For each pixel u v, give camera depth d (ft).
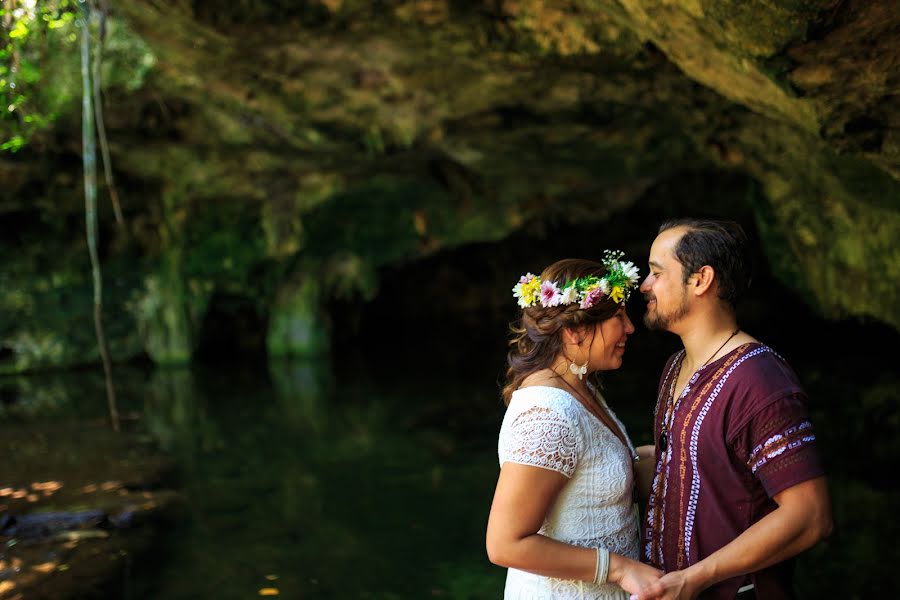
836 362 37.06
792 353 40.11
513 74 23.39
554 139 31.89
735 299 7.52
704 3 11.27
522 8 19.40
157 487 22.36
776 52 11.30
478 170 38.45
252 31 20.62
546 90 25.18
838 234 27.66
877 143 13.50
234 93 26.53
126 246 44.52
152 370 43.47
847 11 10.18
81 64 25.53
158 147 36.14
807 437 6.86
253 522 19.25
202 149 36.24
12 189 39.11
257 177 41.78
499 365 41.50
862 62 11.18
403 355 46.85
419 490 21.39
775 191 29.37
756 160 28.66
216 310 48.44
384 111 28.43
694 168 36.60
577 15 19.38
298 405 33.35
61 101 25.90
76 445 27.22
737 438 7.02
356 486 21.94
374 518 19.34
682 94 24.76
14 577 16.02
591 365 7.58
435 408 31.60
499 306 60.39
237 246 45.73
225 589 15.40
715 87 15.66
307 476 23.07
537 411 7.13
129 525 19.16
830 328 44.93
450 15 19.65
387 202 45.70
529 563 6.97
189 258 45.03
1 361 42.34
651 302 7.69
